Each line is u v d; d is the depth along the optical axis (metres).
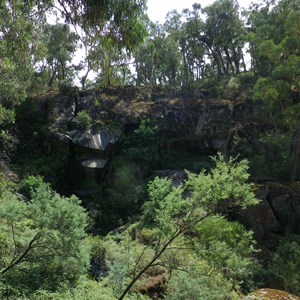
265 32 21.30
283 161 19.80
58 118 23.72
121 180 21.11
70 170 21.78
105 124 23.86
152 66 34.78
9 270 6.90
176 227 5.89
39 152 22.64
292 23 18.12
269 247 14.90
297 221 16.14
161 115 25.05
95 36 5.93
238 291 8.08
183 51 38.72
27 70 7.54
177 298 6.07
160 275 8.54
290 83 18.91
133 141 23.77
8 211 6.63
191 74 39.72
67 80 33.34
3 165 20.22
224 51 40.25
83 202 20.09
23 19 5.94
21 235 7.17
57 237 6.44
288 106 18.83
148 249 8.80
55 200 7.14
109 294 7.27
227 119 24.56
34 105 24.91
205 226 6.42
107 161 22.44
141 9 5.66
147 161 22.88
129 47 6.00
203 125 24.78
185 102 25.78
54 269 7.34
